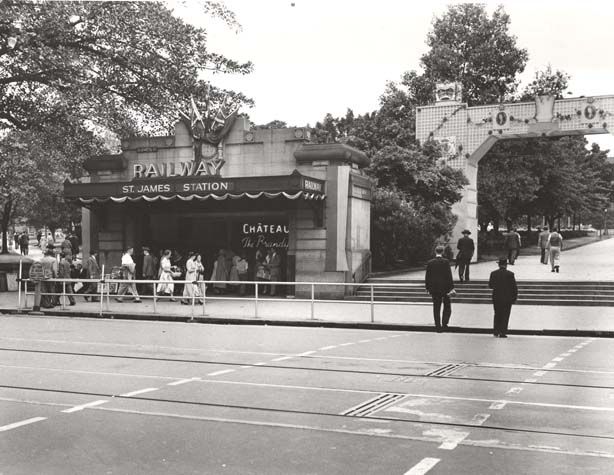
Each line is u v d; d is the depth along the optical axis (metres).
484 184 45.06
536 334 16.34
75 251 35.06
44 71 25.97
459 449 6.38
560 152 51.66
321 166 25.53
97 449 6.39
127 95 28.56
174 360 11.80
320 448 6.42
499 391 9.08
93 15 25.83
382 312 20.81
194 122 26.95
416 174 33.66
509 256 33.34
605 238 79.00
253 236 27.53
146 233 28.77
